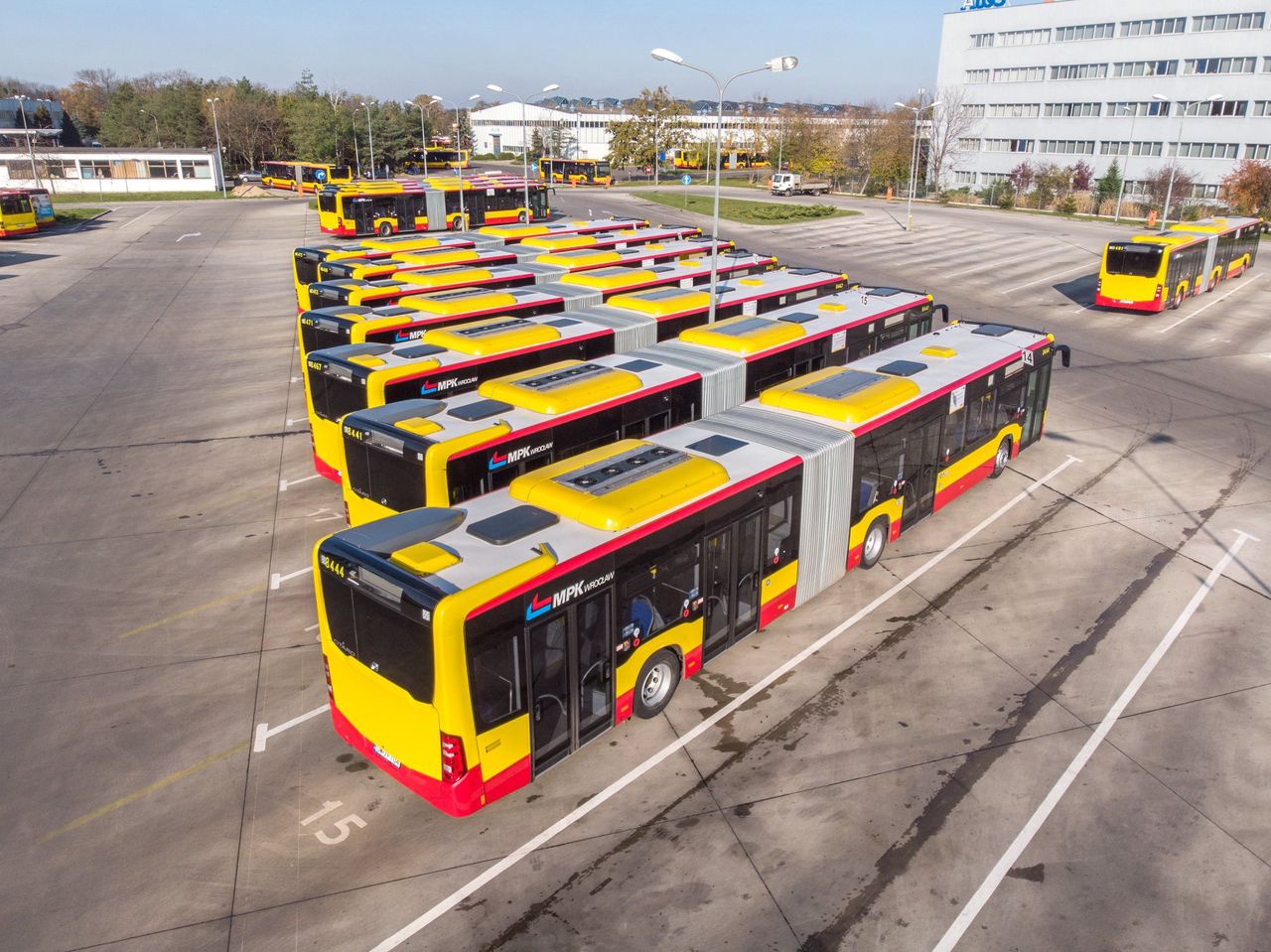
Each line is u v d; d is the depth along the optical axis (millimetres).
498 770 9031
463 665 8406
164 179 83312
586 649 9766
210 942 7941
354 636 9219
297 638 12891
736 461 12125
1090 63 75000
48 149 83375
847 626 13070
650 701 10992
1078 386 25078
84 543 15875
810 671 12000
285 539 15984
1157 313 34719
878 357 17203
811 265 45062
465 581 8594
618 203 73062
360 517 13812
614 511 9883
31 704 11398
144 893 8484
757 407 14516
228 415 22766
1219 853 8836
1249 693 11359
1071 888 8414
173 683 11852
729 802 9609
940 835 9094
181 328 32188
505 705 8930
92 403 23781
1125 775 9914
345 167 83375
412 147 106000
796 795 9695
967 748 10398
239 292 38438
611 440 14703
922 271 43844
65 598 14023
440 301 20438
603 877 8633
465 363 16328
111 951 7848
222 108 101562
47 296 37531
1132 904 8234
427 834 9227
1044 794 9641
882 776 9961
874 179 85375
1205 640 12555
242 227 58469
